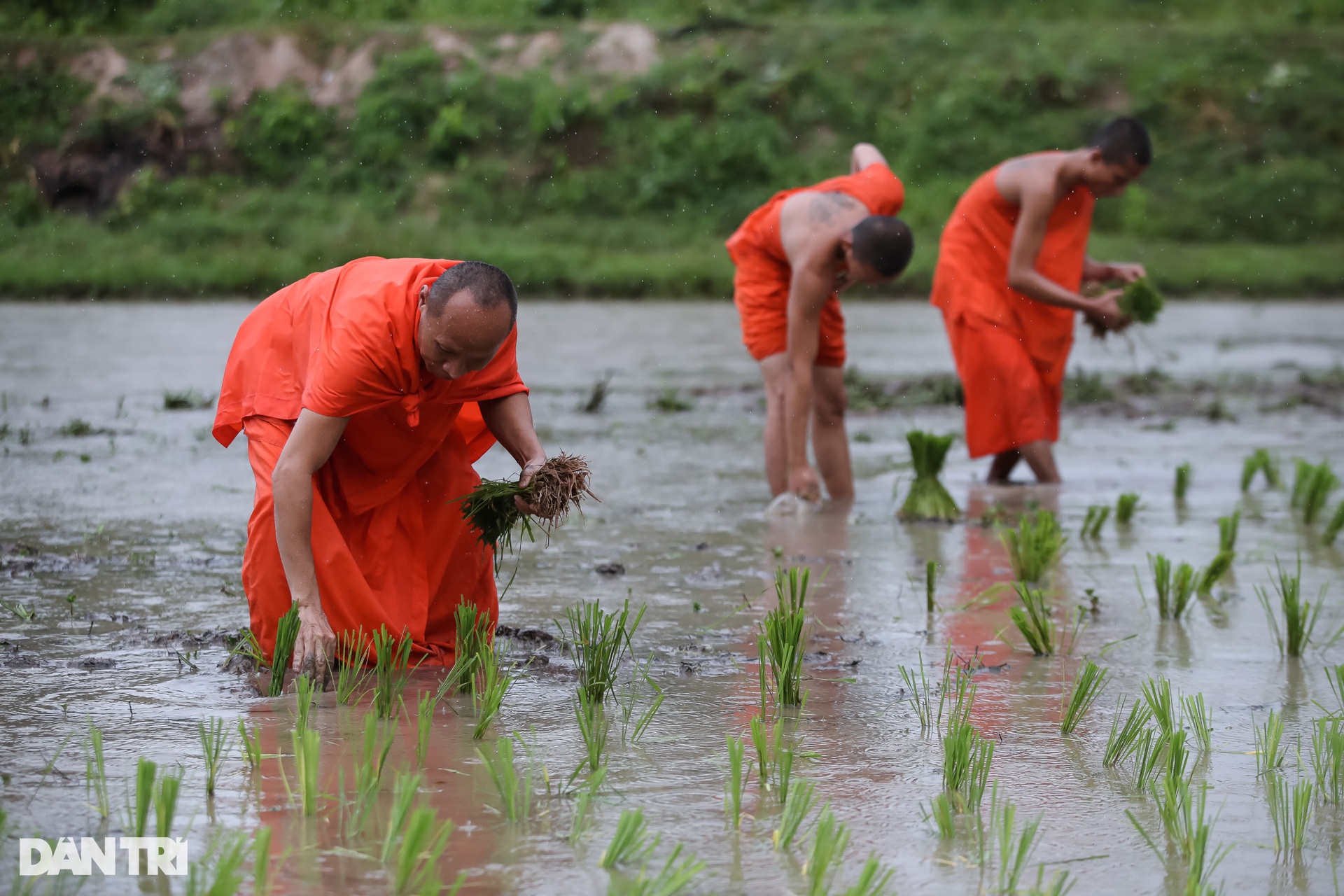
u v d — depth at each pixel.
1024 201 10.49
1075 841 3.92
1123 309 10.72
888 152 43.69
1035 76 45.56
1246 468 10.84
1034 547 7.76
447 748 4.60
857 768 4.53
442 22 46.09
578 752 4.60
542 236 39.41
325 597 5.45
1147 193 42.72
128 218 38.62
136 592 6.84
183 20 46.72
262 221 38.72
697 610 6.73
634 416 14.99
